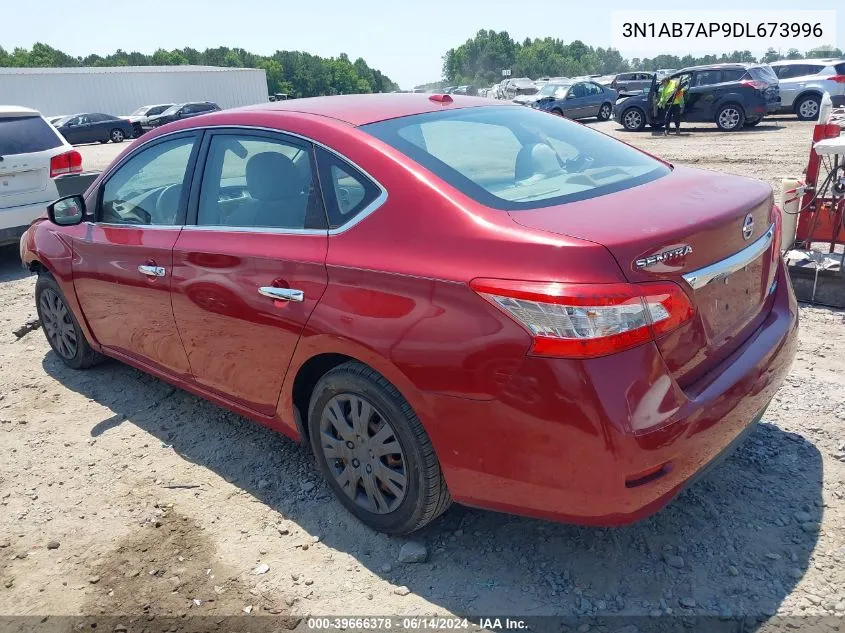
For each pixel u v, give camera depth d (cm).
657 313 220
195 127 354
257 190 313
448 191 255
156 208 365
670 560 268
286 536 299
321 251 277
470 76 18038
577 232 226
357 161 278
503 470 237
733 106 1775
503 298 225
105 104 4459
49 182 738
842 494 297
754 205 266
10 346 539
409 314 247
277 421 322
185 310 342
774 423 355
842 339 449
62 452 378
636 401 217
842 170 528
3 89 4059
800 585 252
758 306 283
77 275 418
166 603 265
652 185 279
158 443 381
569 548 279
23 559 294
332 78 14888
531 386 222
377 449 277
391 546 289
